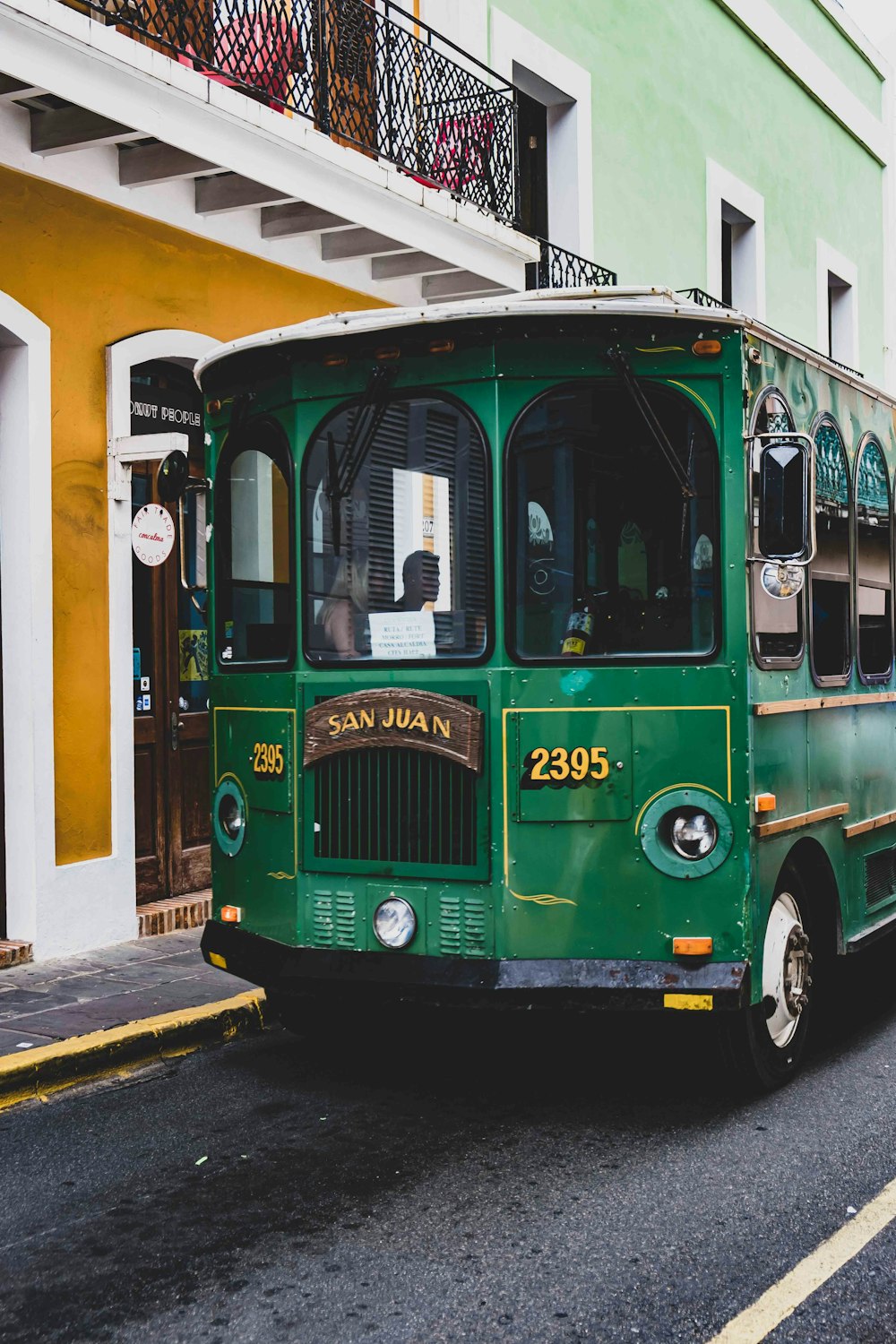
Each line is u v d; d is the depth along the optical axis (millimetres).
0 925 7754
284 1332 3545
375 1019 6723
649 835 4941
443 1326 3568
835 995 7340
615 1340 3484
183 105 7859
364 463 5277
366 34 9945
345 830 5273
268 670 5594
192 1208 4379
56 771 7816
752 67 16531
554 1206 4344
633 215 13930
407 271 10664
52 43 7000
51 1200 4477
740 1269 3885
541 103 13047
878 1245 4047
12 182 7598
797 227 17766
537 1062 6062
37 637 7648
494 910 4973
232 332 9312
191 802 9227
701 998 4801
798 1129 5074
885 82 20547
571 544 5016
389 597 5223
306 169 8883
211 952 5773
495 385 5023
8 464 7703
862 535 6574
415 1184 4559
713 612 4996
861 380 6559
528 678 4984
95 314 8164
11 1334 3549
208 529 5996
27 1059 5656
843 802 6137
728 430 5004
